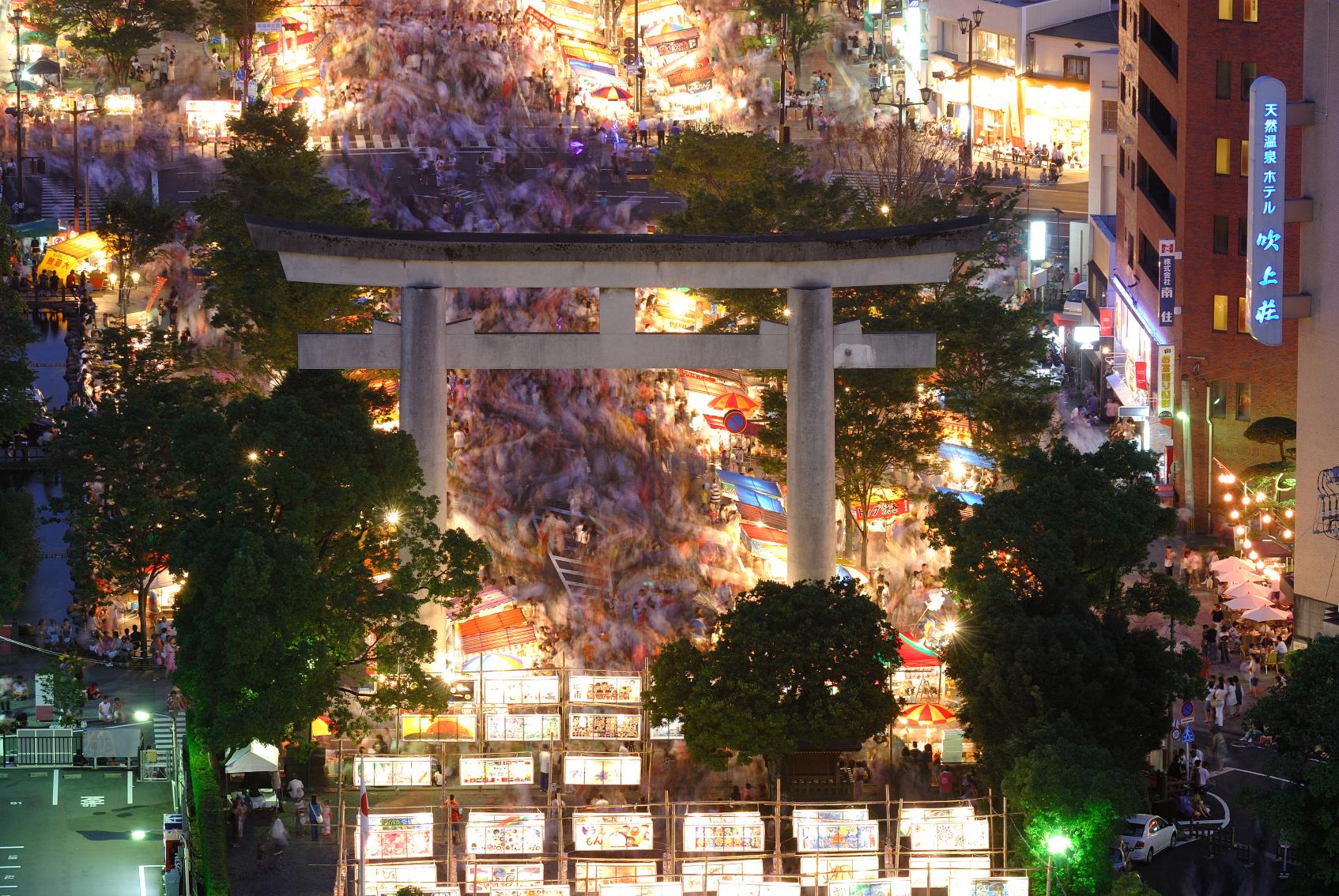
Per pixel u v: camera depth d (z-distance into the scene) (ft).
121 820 418.92
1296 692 358.84
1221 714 479.82
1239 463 622.95
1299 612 497.87
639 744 444.55
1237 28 617.62
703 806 412.36
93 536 489.26
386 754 435.12
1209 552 594.65
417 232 452.35
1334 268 478.18
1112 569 431.43
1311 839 355.36
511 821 377.91
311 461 408.05
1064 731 382.01
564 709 453.17
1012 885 364.99
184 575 417.08
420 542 420.36
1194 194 623.36
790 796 416.46
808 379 457.68
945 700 444.14
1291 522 578.66
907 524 560.61
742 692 398.01
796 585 418.51
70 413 501.15
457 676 446.60
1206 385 623.77
